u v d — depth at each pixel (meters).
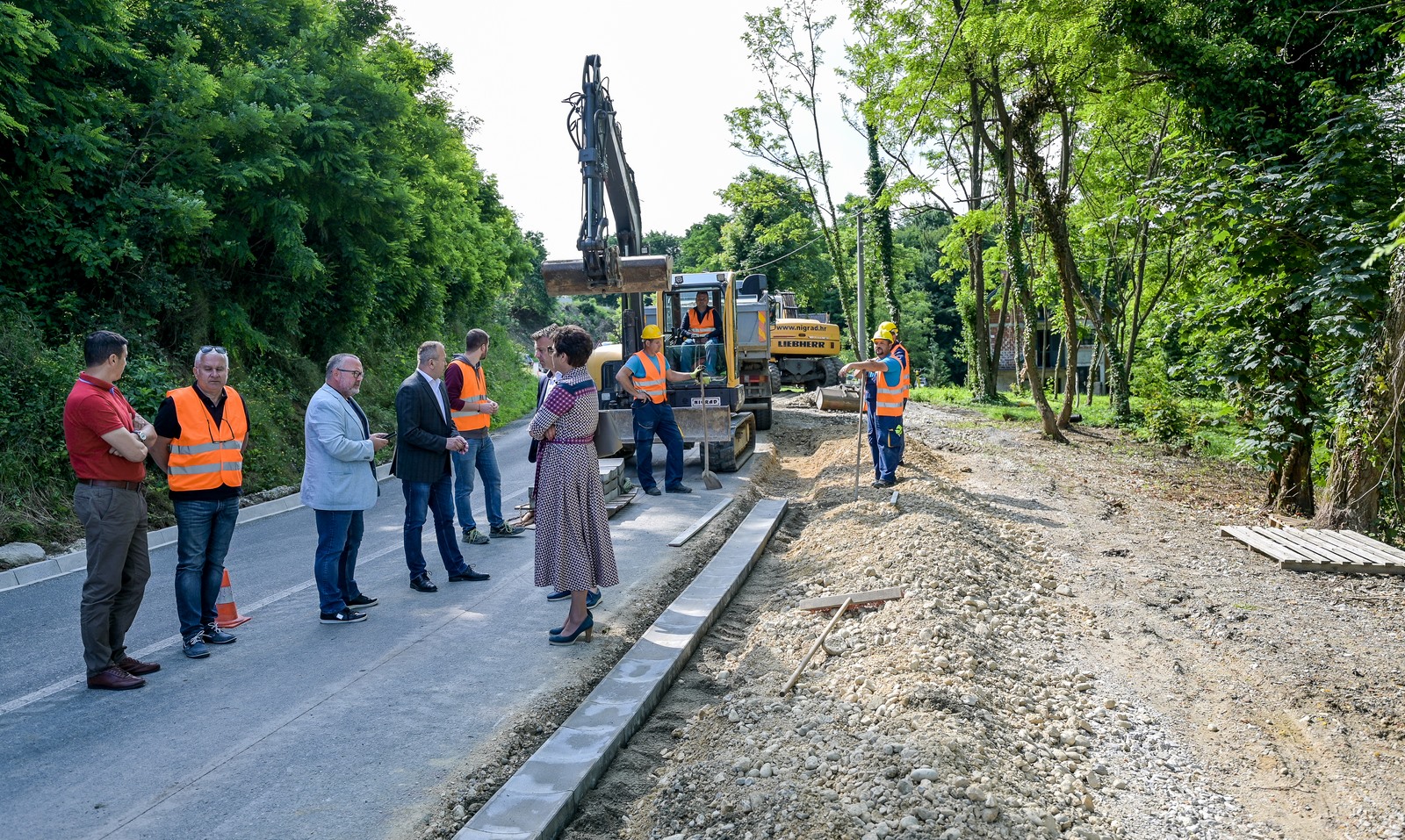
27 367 10.86
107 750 4.33
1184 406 19.64
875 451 11.16
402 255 20.88
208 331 15.30
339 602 6.30
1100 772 4.59
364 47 22.05
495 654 5.65
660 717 4.96
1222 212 10.72
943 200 28.62
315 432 6.16
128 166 13.03
